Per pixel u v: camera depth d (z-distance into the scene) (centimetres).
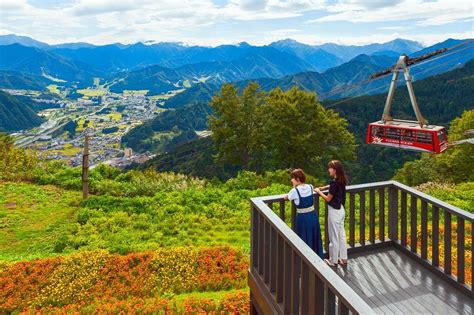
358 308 330
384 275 691
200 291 1370
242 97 5422
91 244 1827
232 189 2983
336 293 371
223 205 2422
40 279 1457
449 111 14375
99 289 1388
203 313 1133
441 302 600
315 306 433
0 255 1781
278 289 557
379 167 8956
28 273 1525
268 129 5012
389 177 8319
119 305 1220
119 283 1432
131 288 1385
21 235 2059
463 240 634
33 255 1730
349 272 705
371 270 712
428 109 14650
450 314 568
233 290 1358
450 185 2959
